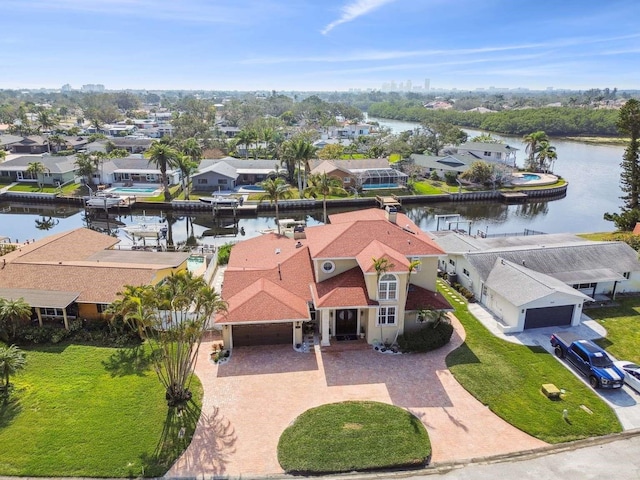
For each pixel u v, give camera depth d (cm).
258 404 2755
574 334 3356
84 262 4225
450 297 4281
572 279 4066
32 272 3888
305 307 3434
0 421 2570
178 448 2400
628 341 3494
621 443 2461
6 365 2723
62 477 2214
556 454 2384
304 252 3959
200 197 9006
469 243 4681
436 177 10888
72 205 8956
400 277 3272
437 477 2241
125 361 3183
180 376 2745
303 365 3161
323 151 12119
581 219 8256
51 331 3453
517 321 3603
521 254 4334
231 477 2231
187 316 3447
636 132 6084
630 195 6488
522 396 2833
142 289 2667
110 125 19850
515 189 9912
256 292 3406
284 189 6988
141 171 9981
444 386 2933
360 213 4516
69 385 2906
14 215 8406
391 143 13262
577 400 2803
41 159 10131
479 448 2425
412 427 2547
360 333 3516
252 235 7262
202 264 5103
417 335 3391
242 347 3394
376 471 2284
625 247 4503
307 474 2259
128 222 7988
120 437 2469
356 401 2777
